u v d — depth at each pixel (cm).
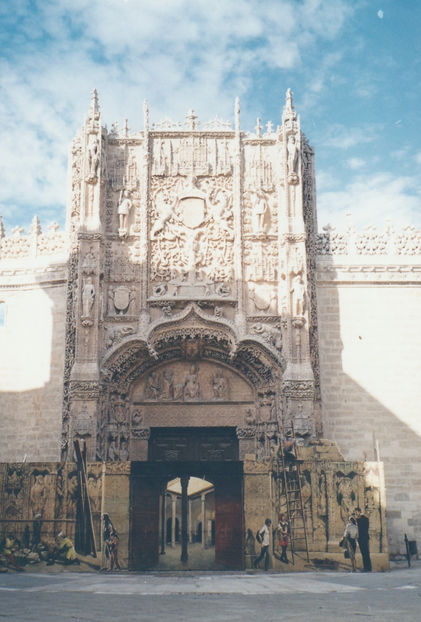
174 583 1911
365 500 2605
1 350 3588
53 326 3544
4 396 3528
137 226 3547
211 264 3525
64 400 3306
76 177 3603
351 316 3516
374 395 3419
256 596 1509
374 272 3569
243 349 3388
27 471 2642
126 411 3444
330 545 2555
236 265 3484
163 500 2761
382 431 3375
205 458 3481
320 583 1895
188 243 3534
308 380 3234
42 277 3619
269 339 3388
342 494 2612
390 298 3547
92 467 2636
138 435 3434
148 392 3494
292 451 2650
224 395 3491
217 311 3419
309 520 2584
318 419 3319
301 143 3669
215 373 3528
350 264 3566
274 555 2538
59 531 2584
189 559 2698
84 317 3281
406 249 3606
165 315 3419
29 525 2597
